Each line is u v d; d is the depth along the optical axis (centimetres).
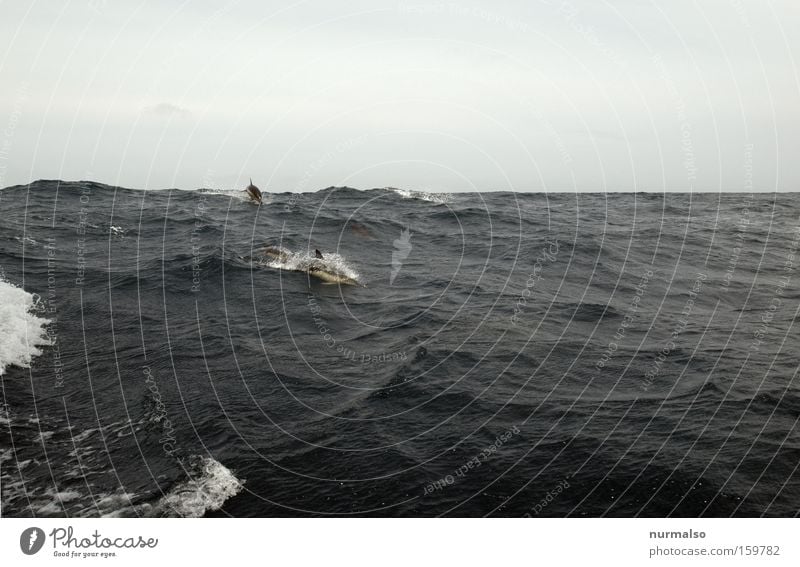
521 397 856
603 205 3048
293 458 697
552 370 952
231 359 975
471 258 1783
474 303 1320
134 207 2388
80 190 2717
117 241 1788
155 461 689
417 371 938
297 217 2308
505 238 2039
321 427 766
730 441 729
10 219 1955
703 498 631
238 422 774
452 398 851
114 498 628
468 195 3284
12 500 622
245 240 1850
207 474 663
